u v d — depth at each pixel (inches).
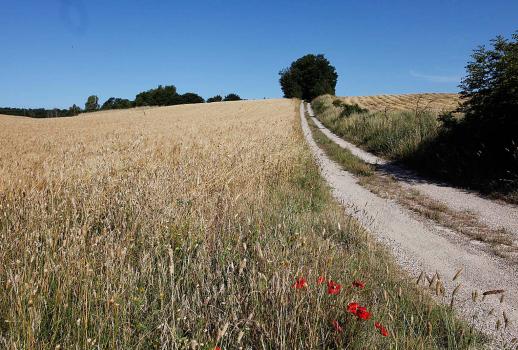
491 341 137.3
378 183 486.6
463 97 492.1
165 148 430.0
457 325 140.9
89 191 233.3
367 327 120.5
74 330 109.3
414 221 318.3
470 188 442.0
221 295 130.3
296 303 118.8
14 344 95.4
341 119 1408.7
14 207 198.4
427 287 183.2
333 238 228.2
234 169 332.5
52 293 130.2
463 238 275.0
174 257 160.4
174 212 197.6
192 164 323.6
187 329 116.5
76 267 138.3
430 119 743.1
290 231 210.2
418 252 244.2
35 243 153.1
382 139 812.6
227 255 158.4
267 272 138.5
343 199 388.8
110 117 2204.7
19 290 117.5
